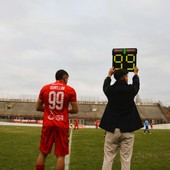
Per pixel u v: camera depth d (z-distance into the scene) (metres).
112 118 6.39
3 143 19.61
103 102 109.81
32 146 17.84
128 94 6.36
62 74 6.61
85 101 109.81
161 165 11.42
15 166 10.40
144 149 17.81
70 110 6.61
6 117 97.75
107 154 6.51
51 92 6.32
